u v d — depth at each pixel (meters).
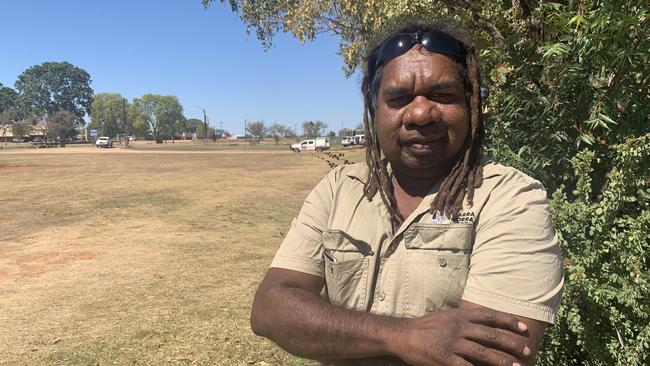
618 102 2.36
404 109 1.37
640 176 2.16
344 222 1.42
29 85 137.88
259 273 7.25
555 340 2.29
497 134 2.46
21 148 84.44
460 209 1.30
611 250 2.17
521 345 1.08
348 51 7.79
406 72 1.36
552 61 2.35
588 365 2.31
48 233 10.49
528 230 1.22
